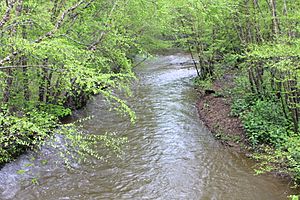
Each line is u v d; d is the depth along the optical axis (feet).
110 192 28.19
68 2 28.27
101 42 32.07
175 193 27.94
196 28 54.75
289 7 32.42
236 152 34.99
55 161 32.86
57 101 35.86
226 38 53.47
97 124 44.68
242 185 28.78
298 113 33.68
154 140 39.29
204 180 29.96
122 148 37.14
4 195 27.02
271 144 33.91
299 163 25.75
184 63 94.84
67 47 18.28
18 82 29.19
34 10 24.82
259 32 35.76
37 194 27.61
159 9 41.91
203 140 38.99
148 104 54.44
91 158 34.35
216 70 61.00
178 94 60.39
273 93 37.96
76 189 28.60
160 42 63.21
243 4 38.29
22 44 17.22
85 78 16.60
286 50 25.00
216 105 49.42
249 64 39.37
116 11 33.50
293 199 19.08
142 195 27.71
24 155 32.65
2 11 22.12
